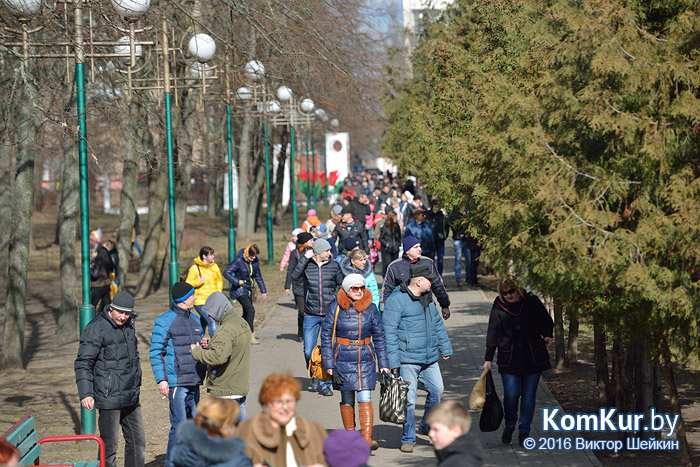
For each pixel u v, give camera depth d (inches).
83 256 872.9
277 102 1994.3
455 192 1081.4
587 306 628.4
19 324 1294.3
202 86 1376.7
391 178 3954.2
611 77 575.8
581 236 552.1
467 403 917.2
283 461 446.9
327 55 1685.5
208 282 1213.1
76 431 924.6
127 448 706.8
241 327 732.0
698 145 574.6
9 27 1055.0
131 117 1713.8
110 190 5949.8
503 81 699.4
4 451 363.3
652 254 567.5
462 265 2432.3
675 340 603.8
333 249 1393.9
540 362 770.2
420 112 1360.7
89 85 1513.3
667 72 563.5
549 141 597.6
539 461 719.1
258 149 3526.1
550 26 690.8
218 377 728.3
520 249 604.4
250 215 3725.4
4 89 1336.1
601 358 824.9
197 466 416.8
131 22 987.3
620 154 592.7
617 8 582.2
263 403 445.7
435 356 769.6
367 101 2315.5
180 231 2383.1
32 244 3784.5
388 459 731.4
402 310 757.3
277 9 1539.1
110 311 691.4
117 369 687.1
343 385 750.5
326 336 758.5
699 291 552.4
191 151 2162.9
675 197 552.7
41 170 5108.3
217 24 1790.1
